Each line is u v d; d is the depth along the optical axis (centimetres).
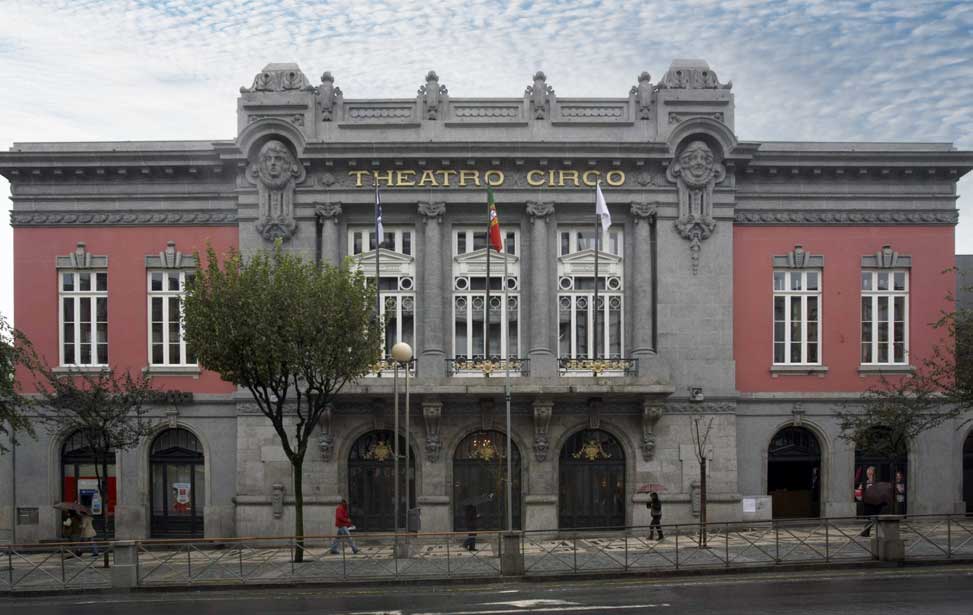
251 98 2777
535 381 2662
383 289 2819
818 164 2856
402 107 2819
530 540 2403
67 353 2850
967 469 2967
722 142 2786
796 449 2884
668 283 2806
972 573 1998
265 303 2186
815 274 2914
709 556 2180
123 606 1802
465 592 1898
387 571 2080
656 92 2808
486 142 2745
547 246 2803
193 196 2850
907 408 2602
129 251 2862
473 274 2839
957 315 2608
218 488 2802
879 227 2909
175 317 2856
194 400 2800
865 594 1755
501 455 2777
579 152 2767
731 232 2825
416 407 2731
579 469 2792
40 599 1916
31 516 2784
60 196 2850
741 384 2867
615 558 2164
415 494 2758
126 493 2791
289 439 2734
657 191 2809
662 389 2656
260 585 1983
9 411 2242
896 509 2861
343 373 2273
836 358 2883
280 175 2772
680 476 2762
